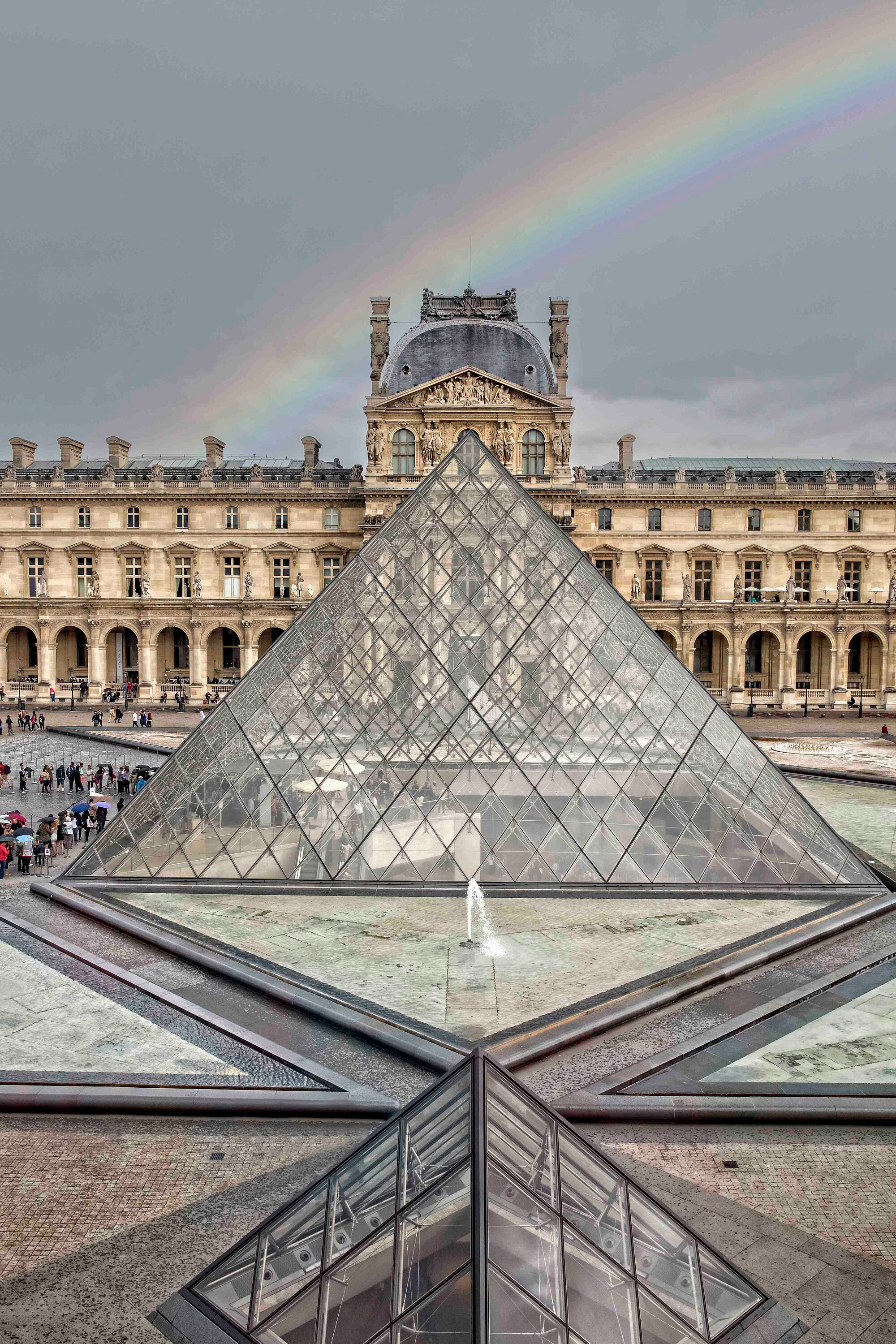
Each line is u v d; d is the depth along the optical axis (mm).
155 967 24641
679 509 104875
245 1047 19766
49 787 51438
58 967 24766
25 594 106812
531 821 32438
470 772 33594
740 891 30953
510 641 37094
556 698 35531
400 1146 10578
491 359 100250
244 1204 14367
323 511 105500
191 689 100812
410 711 35375
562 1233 9516
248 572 105625
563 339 100875
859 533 104062
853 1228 13750
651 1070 18547
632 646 37094
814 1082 18125
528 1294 8734
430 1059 18656
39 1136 16562
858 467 128250
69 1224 13844
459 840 32188
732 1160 15711
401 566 39438
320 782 33656
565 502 96250
